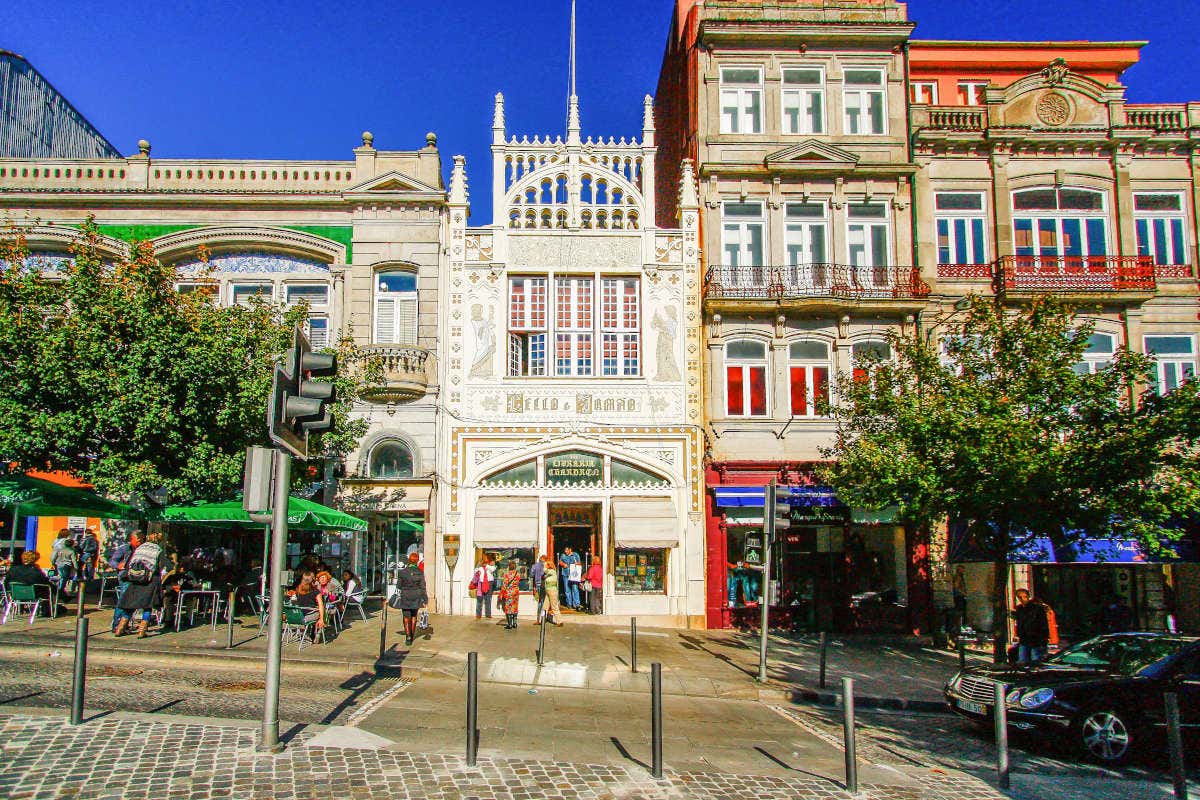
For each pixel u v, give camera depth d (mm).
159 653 13570
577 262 23094
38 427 15086
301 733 8594
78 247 16906
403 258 22812
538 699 12383
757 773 8570
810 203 24016
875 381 18594
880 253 23875
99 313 15680
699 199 23859
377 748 8258
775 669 16109
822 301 22516
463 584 21578
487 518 21656
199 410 16000
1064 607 22609
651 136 23750
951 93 26766
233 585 18172
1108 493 15312
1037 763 10133
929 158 24156
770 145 24016
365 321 22484
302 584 15570
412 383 21672
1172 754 8344
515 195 23438
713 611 21828
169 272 17203
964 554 21094
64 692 10492
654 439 22406
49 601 16328
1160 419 14883
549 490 22062
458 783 7414
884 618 22078
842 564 22391
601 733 10219
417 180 22922
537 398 22422
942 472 16359
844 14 24359
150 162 22938
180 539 21812
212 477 15922
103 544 21469
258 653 13977
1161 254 23906
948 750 10625
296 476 18000
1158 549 16031
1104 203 24109
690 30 25734
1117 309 23125
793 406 23047
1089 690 10453
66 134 30203
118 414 15148
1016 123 24156
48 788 6633
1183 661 10805
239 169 23062
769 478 22344
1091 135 24016
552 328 22953
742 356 23203
